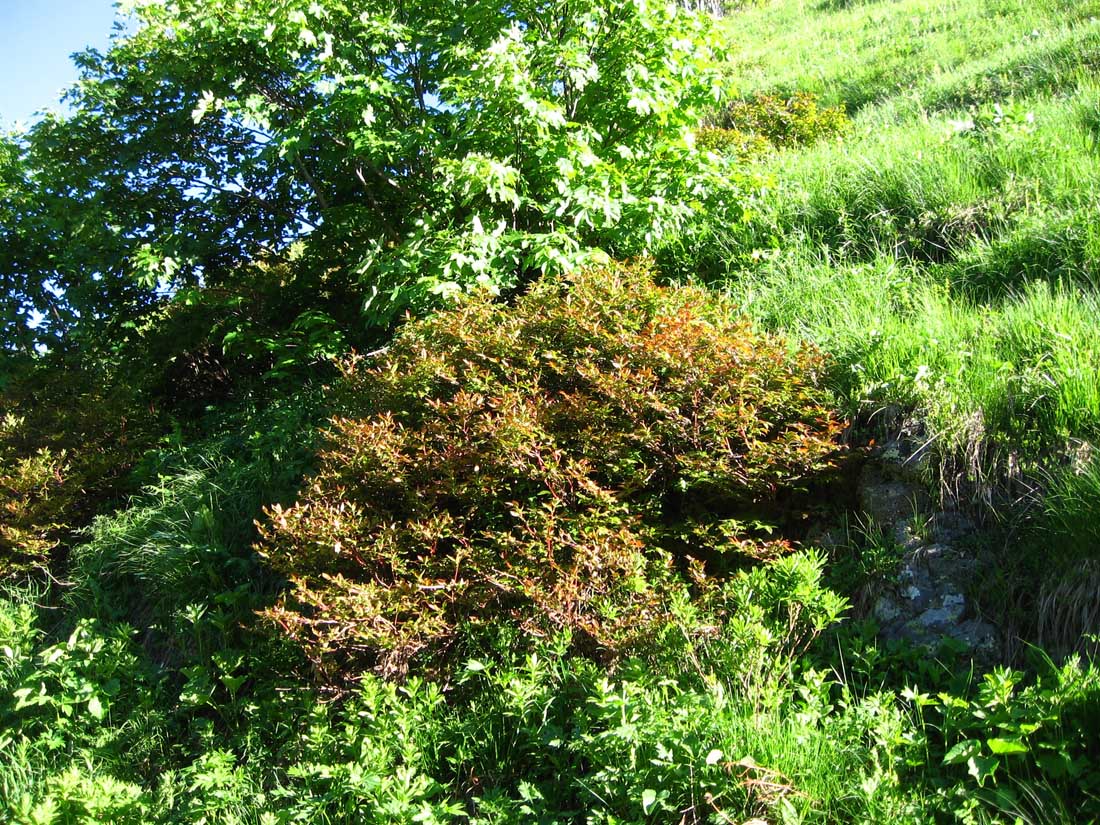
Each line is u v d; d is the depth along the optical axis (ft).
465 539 12.27
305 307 23.40
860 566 11.98
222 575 16.72
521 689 10.32
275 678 13.79
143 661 15.65
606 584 11.76
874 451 13.09
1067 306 13.99
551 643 11.27
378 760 10.20
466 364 13.99
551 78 19.66
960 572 11.37
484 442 12.71
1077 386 11.80
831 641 11.36
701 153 20.15
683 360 13.10
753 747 8.81
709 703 9.27
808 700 9.61
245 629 14.62
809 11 56.59
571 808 9.76
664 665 10.55
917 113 29.45
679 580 12.09
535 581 11.68
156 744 13.64
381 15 21.07
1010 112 22.12
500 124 18.51
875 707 9.37
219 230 23.54
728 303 15.61
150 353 24.56
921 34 39.88
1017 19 36.14
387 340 21.40
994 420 12.35
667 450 13.16
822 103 36.04
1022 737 8.48
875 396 13.61
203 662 15.06
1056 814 8.11
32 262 25.54
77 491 21.40
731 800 8.54
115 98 22.33
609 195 18.83
